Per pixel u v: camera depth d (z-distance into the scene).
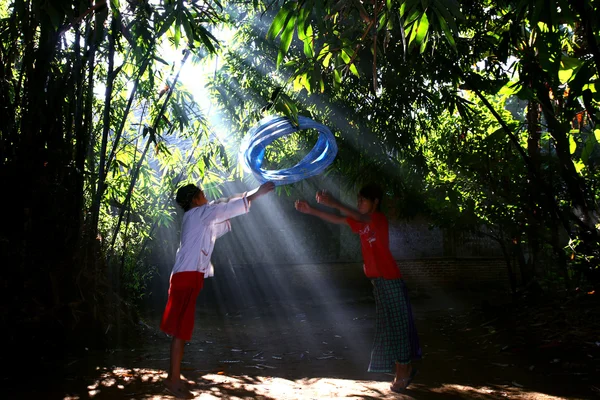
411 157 9.46
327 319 11.42
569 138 7.55
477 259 18.52
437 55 7.97
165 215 9.64
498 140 8.90
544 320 7.62
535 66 6.32
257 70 9.31
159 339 8.08
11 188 6.43
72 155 6.92
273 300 14.90
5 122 6.44
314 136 9.18
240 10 8.94
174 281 4.69
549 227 9.04
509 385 5.02
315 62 4.64
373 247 4.83
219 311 13.23
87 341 6.99
